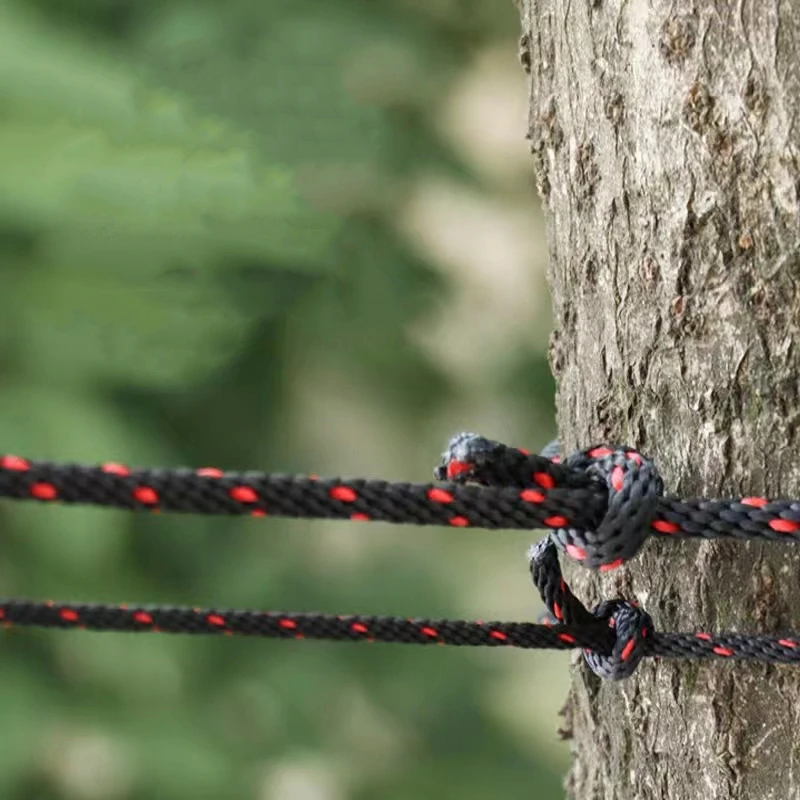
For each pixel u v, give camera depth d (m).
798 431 0.84
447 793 1.96
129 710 1.75
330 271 1.92
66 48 1.69
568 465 0.84
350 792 1.92
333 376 2.14
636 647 0.85
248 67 1.92
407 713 2.01
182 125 1.67
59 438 1.58
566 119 0.88
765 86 0.84
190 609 0.87
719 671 0.86
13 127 1.57
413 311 2.11
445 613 2.08
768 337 0.84
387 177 2.04
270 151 1.88
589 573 0.89
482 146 2.18
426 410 2.21
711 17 0.84
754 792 0.86
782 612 0.85
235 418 2.06
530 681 2.13
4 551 1.66
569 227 0.88
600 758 0.90
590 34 0.86
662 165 0.85
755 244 0.84
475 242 2.20
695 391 0.85
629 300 0.86
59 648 1.74
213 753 1.74
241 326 1.80
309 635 0.87
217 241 1.66
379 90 2.07
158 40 1.91
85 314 1.62
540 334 2.22
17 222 1.55
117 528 1.68
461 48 2.13
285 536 2.07
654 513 0.83
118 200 1.58
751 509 0.83
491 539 2.21
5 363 1.62
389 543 2.17
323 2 2.01
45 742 1.67
